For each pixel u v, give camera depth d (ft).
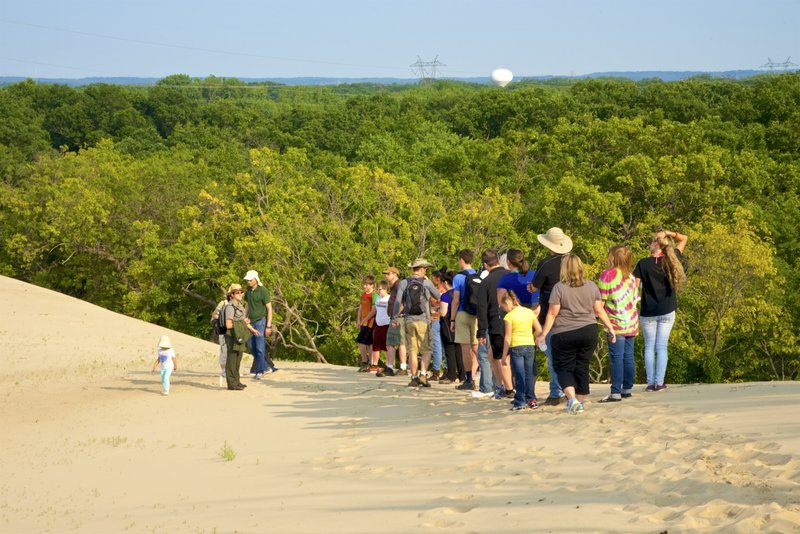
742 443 28.37
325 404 55.88
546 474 28.45
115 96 491.72
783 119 327.47
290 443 43.45
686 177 185.26
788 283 167.12
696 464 26.14
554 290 40.68
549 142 244.63
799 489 21.77
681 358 124.26
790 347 149.69
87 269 209.87
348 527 24.91
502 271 50.08
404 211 165.78
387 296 72.79
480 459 32.81
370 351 77.36
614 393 44.04
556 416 40.45
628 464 28.07
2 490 37.55
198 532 26.86
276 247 156.97
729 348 155.12
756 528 19.26
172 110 484.33
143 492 35.37
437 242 160.45
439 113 451.94
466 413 46.50
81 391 67.56
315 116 451.12
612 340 43.78
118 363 83.56
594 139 224.94
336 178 180.14
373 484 31.19
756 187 200.75
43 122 463.42
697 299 148.46
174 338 101.91
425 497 27.50
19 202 202.69
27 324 99.45
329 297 161.38
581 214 167.22
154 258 178.60
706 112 355.56
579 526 21.47
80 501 34.58
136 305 183.42
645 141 210.38
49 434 51.62
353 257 158.40
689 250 149.89
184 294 188.85
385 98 502.79
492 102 412.57
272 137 430.61
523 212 181.06
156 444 46.21
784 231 190.80
